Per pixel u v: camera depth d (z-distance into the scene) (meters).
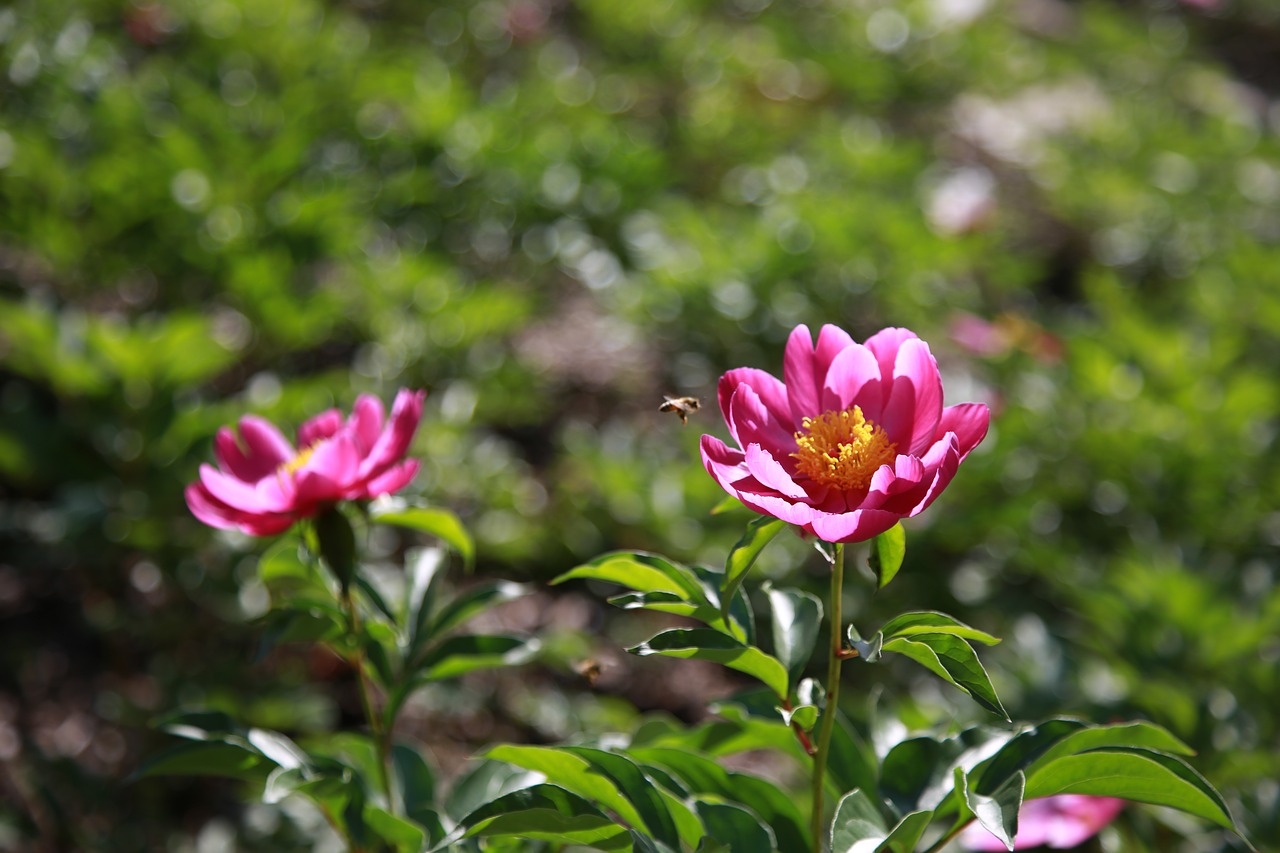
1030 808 1.17
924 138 4.11
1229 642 1.52
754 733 1.07
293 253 2.27
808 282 2.75
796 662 1.01
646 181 3.00
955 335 2.52
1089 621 1.88
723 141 3.46
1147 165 3.79
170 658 1.74
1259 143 3.88
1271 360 2.71
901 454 0.96
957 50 4.56
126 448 1.64
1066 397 2.34
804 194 3.04
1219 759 1.30
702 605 0.99
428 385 2.18
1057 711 1.37
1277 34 5.43
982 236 3.03
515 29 3.88
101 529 1.59
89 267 2.22
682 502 2.08
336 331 2.44
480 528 2.04
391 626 1.12
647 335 2.79
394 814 1.09
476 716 1.88
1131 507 2.17
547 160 2.94
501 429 2.47
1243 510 2.16
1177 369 2.35
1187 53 5.12
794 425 0.98
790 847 1.05
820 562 2.02
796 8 4.82
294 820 1.48
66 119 2.47
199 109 2.67
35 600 1.95
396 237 2.69
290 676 1.68
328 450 1.04
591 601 2.14
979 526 2.04
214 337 2.15
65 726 1.76
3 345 2.10
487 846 1.06
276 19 3.25
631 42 4.11
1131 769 0.97
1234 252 3.10
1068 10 5.68
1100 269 3.38
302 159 2.56
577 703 1.91
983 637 0.92
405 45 3.74
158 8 3.21
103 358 1.66
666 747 1.06
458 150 2.87
